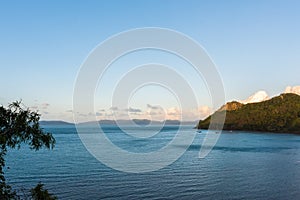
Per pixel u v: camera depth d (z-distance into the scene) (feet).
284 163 166.61
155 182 109.70
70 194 91.76
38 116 24.02
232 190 102.06
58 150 217.56
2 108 23.35
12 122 23.35
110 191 95.71
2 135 21.95
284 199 91.86
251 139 364.99
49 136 24.39
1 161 23.36
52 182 107.14
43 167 139.33
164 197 90.84
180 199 89.40
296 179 121.90
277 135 439.63
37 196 24.95
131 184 105.40
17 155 189.57
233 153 213.25
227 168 147.43
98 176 117.70
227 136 418.31
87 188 98.84
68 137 384.27
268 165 158.81
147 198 89.25
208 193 97.09
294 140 347.36
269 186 108.47
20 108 23.75
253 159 181.88
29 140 23.81
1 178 24.06
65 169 133.49
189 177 121.39
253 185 109.81
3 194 24.02
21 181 108.17
